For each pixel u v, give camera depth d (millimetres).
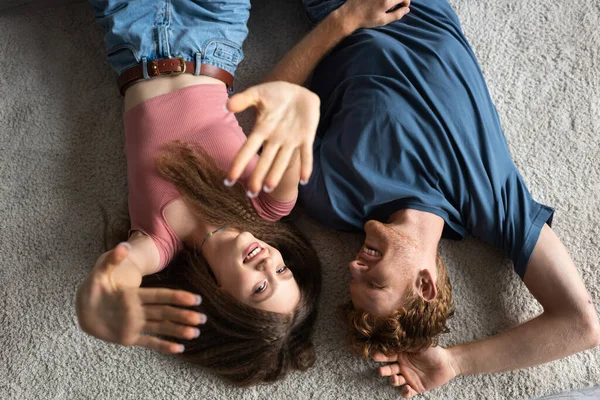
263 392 1210
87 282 830
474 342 1167
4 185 1273
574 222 1295
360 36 1212
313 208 1192
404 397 1177
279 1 1382
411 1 1228
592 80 1365
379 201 1128
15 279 1230
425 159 1122
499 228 1141
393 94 1135
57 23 1348
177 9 1168
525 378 1217
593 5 1387
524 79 1368
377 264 1057
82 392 1199
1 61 1326
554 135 1341
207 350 1132
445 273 1163
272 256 1038
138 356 1215
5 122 1302
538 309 1242
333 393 1213
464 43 1233
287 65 1208
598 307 1243
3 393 1188
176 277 1147
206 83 1150
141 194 1083
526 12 1388
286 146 764
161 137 1092
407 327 1066
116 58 1174
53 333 1214
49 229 1256
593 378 1222
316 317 1207
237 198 1075
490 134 1162
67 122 1308
